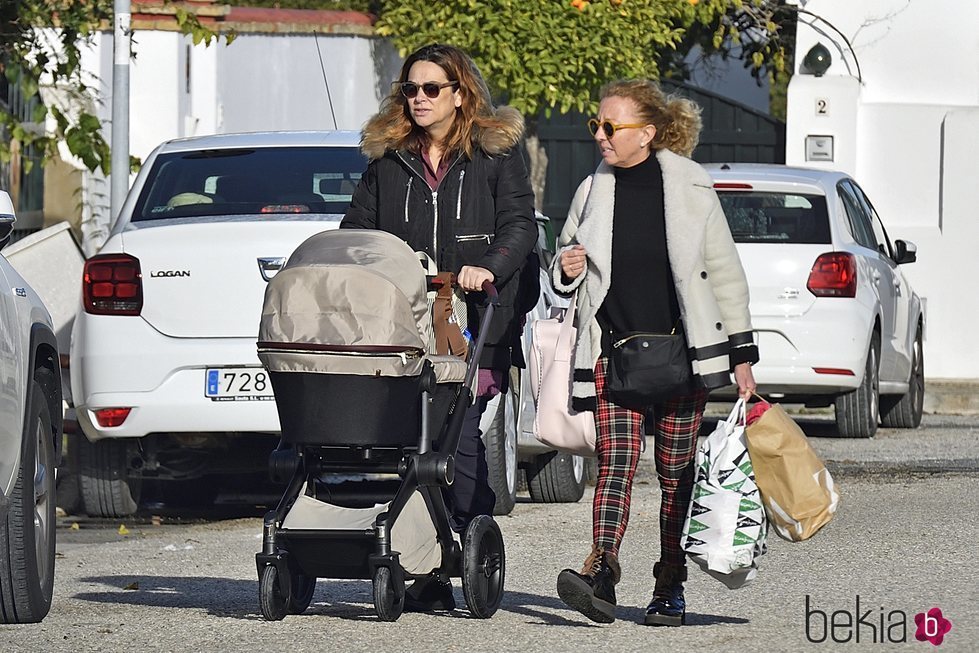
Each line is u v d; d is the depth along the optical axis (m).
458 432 14.89
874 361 33.56
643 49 44.16
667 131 14.64
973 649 13.80
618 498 14.64
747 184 32.22
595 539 14.58
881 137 44.97
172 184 23.30
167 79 43.28
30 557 15.51
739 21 48.88
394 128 15.67
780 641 14.13
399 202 15.65
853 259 32.03
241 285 21.75
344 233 14.81
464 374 15.06
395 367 14.23
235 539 21.95
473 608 15.12
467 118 15.51
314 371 14.27
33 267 27.50
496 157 15.59
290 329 14.28
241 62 47.41
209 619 15.57
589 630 14.73
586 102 43.12
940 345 44.81
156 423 21.89
